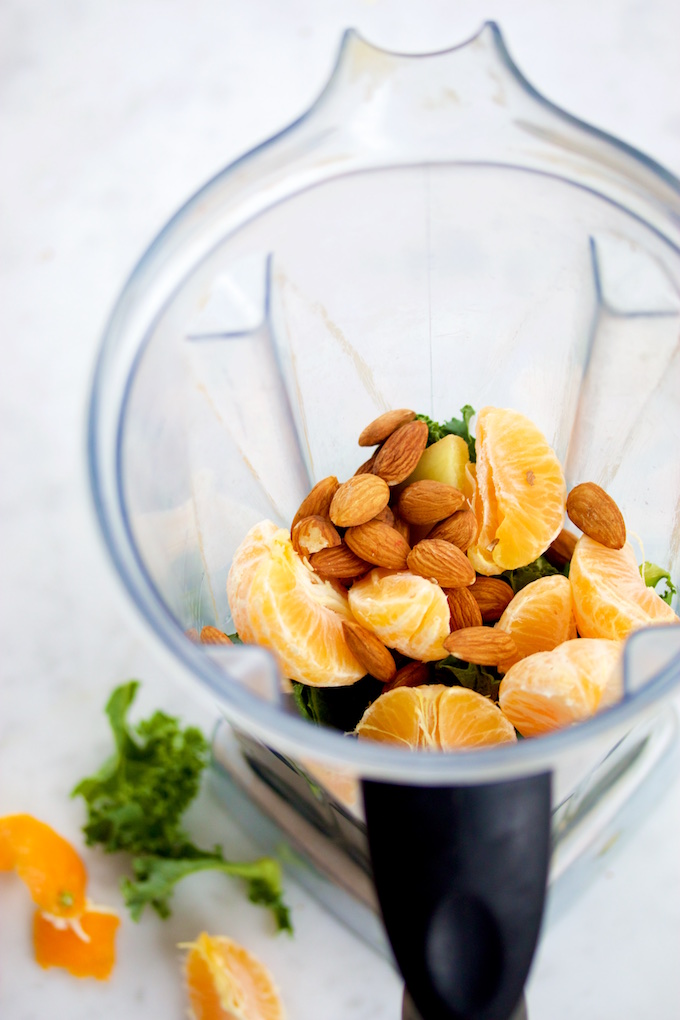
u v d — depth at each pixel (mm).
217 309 494
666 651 412
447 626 475
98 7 804
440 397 546
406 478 509
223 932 580
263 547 490
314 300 528
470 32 767
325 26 784
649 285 496
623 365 513
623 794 579
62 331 724
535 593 482
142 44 793
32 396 707
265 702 407
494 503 502
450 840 419
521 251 520
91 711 631
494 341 540
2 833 578
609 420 520
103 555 426
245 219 491
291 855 583
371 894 554
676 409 503
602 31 757
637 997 562
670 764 593
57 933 578
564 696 446
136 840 584
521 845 423
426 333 540
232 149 758
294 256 514
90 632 644
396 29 772
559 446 532
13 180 764
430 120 496
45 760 623
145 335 464
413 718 463
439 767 392
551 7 769
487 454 507
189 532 494
